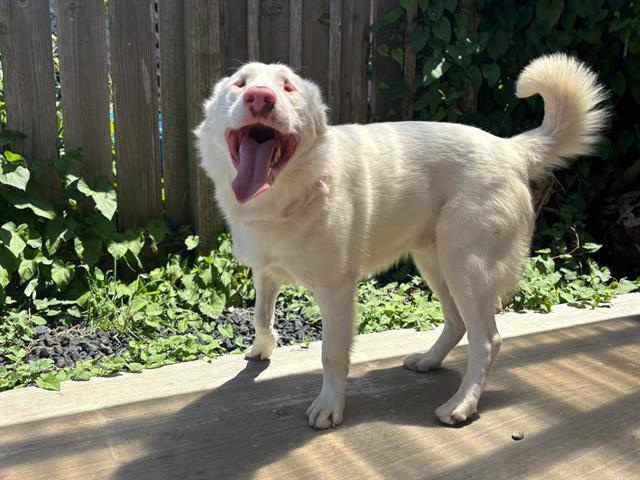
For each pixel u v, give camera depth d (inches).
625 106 76.7
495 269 38.1
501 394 40.2
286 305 58.5
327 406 36.1
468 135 39.7
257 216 34.7
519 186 39.6
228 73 63.6
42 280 54.7
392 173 38.2
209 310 54.2
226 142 34.8
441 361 44.3
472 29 67.8
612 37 71.4
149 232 60.1
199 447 33.4
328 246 35.3
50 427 35.2
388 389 41.1
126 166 61.1
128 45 58.6
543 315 56.3
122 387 40.7
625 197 76.3
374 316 55.3
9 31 54.3
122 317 51.3
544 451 33.2
